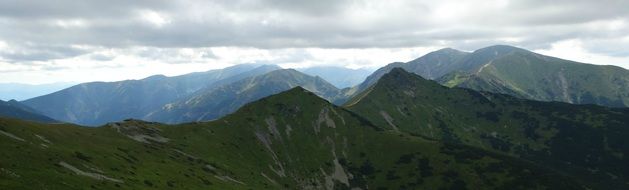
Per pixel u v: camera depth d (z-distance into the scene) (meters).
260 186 181.75
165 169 141.38
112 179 103.75
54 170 92.69
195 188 128.25
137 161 139.88
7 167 82.19
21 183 75.75
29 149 103.06
